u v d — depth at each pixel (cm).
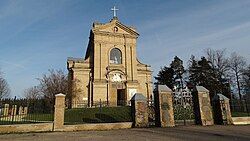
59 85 4541
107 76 4566
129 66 4788
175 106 2083
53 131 1662
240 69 4912
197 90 1861
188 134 1320
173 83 6475
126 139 1181
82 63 4666
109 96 4444
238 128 1585
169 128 1620
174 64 6644
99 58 4647
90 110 3047
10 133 1584
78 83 4522
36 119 2167
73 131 1662
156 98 1808
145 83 4953
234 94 4891
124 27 4947
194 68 5697
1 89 6234
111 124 1762
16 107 2209
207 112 1831
